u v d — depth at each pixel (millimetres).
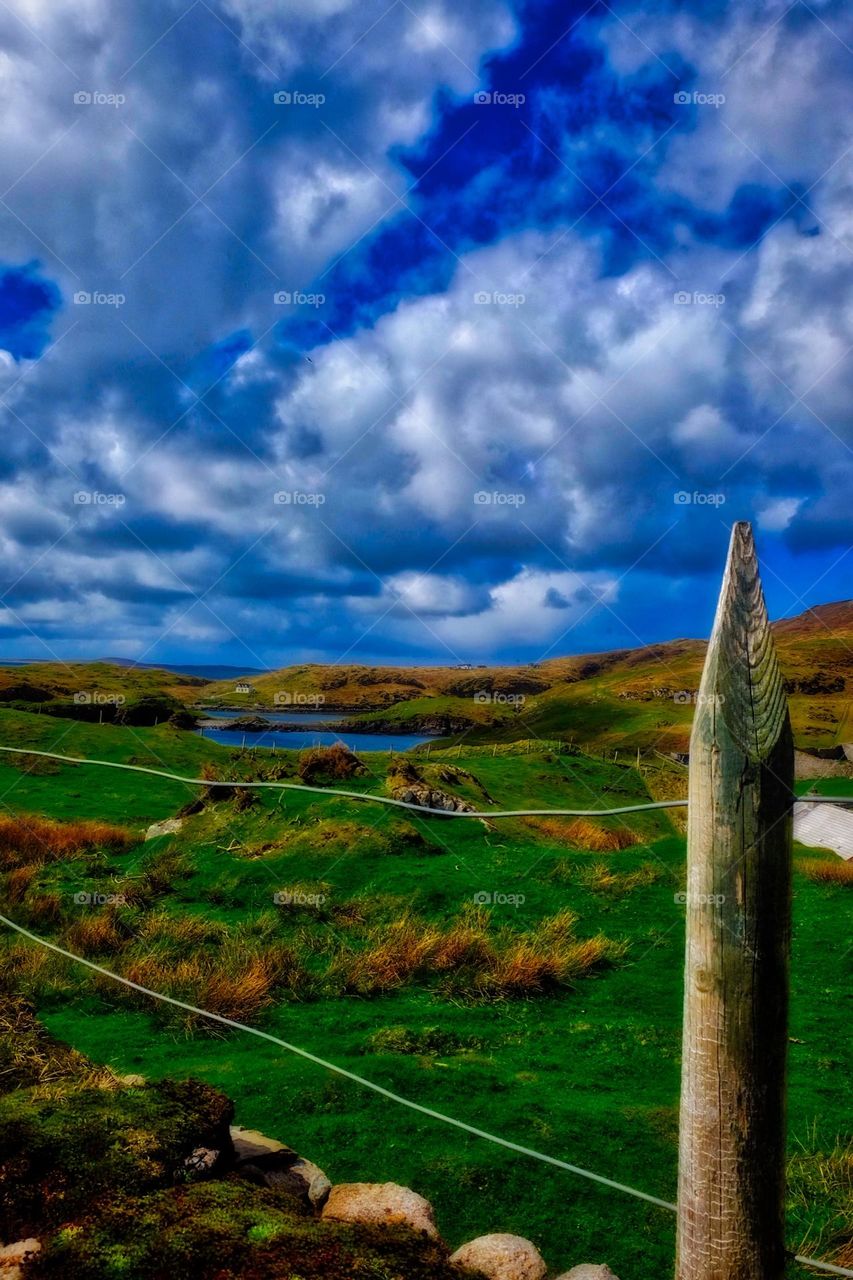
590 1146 4629
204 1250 2254
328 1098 5039
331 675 85812
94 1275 2174
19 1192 2479
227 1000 6926
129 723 42625
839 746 26922
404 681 84500
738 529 1992
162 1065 5676
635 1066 6234
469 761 24406
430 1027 6750
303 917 10133
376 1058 5785
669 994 8086
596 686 56656
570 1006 7734
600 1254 3703
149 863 12656
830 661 58562
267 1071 5508
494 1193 4098
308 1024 6859
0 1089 3562
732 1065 1978
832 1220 4094
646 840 16391
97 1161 2564
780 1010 1983
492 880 11508
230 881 11531
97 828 14695
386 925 9742
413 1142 4547
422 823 13539
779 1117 2010
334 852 12117
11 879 11320
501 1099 5227
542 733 40438
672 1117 5047
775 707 1932
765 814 1933
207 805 14797
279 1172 3242
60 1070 3773
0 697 49094
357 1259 2299
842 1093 5793
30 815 16859
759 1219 2006
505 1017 7336
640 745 32312
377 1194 3141
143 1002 7102
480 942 8625
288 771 18531
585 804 20953
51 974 7648
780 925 1967
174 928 9344
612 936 9750
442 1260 2436
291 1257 2273
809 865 12906
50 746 27781
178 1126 2787
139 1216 2373
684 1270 2080
